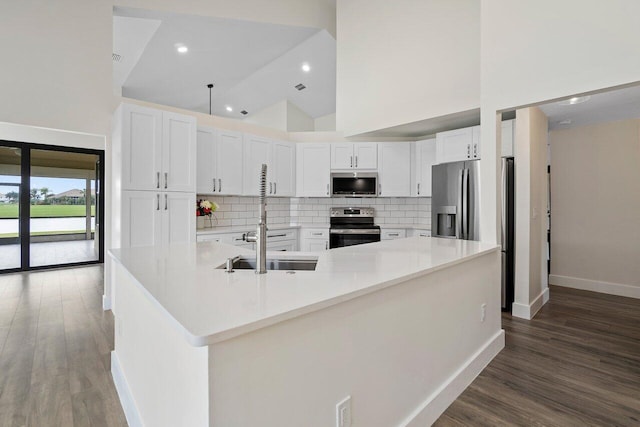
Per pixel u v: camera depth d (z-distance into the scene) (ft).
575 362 7.71
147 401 4.77
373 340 4.48
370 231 15.12
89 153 18.81
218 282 4.24
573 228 14.53
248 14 12.73
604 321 10.48
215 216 14.24
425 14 11.76
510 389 6.58
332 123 23.80
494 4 8.36
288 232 15.14
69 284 14.78
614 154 13.41
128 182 9.75
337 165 15.74
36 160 19.11
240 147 13.69
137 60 15.72
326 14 14.60
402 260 5.90
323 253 6.70
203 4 12.00
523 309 10.86
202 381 2.87
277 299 3.54
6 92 9.43
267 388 3.22
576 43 7.14
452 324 6.35
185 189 10.93
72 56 10.34
